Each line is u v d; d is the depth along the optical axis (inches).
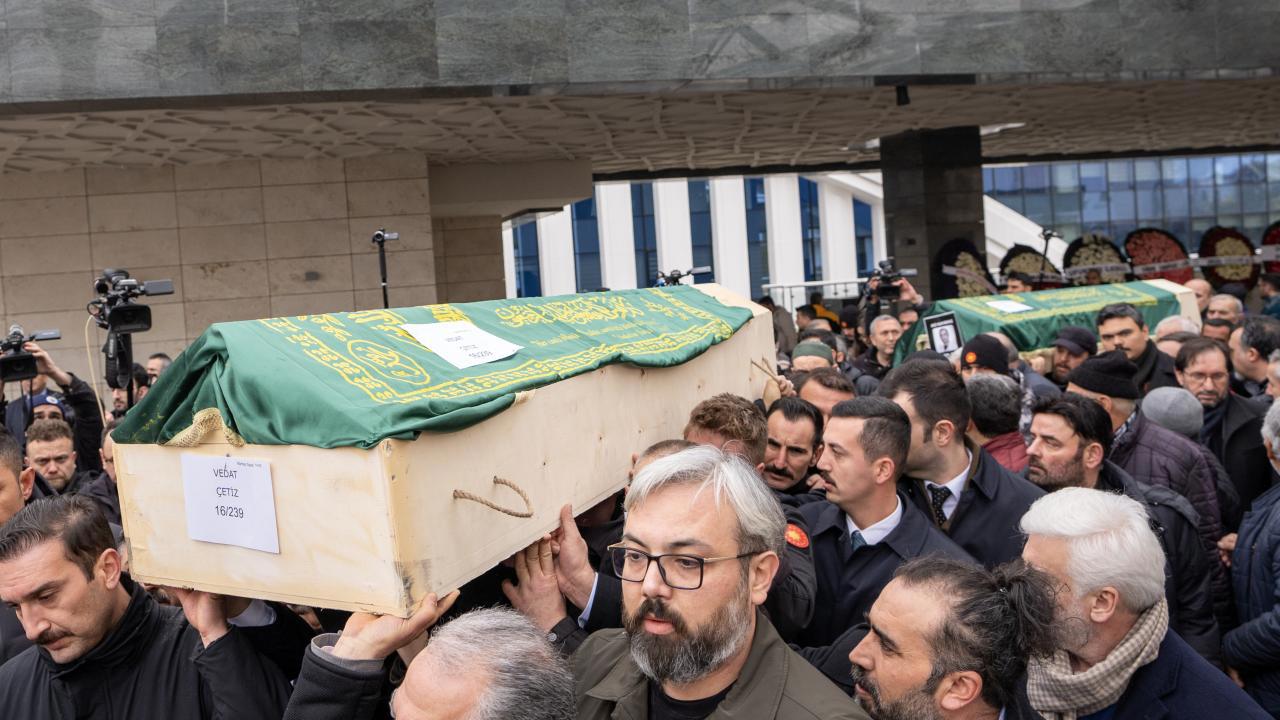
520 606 104.8
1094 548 93.2
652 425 134.8
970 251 672.4
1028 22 426.9
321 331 94.9
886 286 354.3
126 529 94.6
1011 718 81.2
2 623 115.7
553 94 399.2
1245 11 445.1
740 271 1264.8
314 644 85.4
